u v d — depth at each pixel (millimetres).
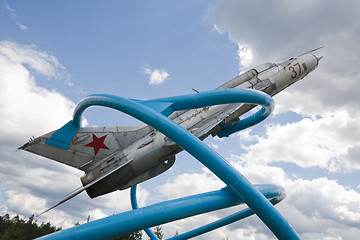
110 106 10938
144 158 14867
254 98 11250
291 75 18781
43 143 15984
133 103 10109
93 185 15414
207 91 11109
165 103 11070
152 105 10961
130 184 15602
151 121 9539
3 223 82500
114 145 16156
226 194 8656
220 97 10922
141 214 7719
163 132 9406
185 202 8117
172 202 8070
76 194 14586
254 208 8375
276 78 18172
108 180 15148
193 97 11078
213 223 15148
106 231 7414
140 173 15297
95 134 16406
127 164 15000
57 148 16141
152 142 14938
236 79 17703
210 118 16000
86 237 7293
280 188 11750
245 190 8328
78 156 16234
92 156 16203
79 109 13922
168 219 7883
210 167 8766
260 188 10539
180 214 7965
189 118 16188
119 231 7508
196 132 15195
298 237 8438
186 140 8969
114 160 15266
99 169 15336
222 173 8578
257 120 17203
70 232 7312
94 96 11688
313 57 20438
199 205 8188
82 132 16438
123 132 16391
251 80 17672
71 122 16156
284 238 8414
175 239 16125
